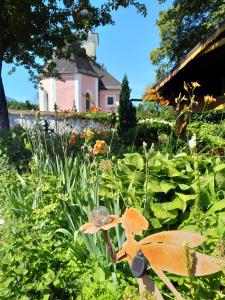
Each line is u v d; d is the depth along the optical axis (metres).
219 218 2.22
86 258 2.66
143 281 1.78
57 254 2.54
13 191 4.15
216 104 6.78
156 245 1.70
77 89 41.03
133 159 2.99
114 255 1.85
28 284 2.11
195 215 2.06
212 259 1.55
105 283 2.22
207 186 2.70
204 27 25.12
